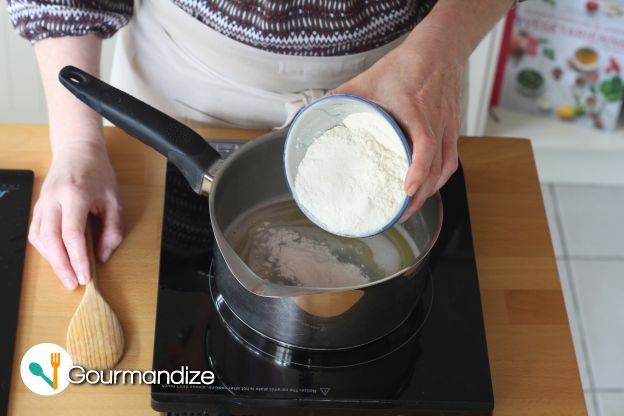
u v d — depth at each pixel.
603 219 2.00
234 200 0.87
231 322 0.81
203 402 0.75
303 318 0.75
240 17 0.93
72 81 0.83
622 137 1.85
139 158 0.98
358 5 0.93
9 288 0.84
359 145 0.77
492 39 1.60
